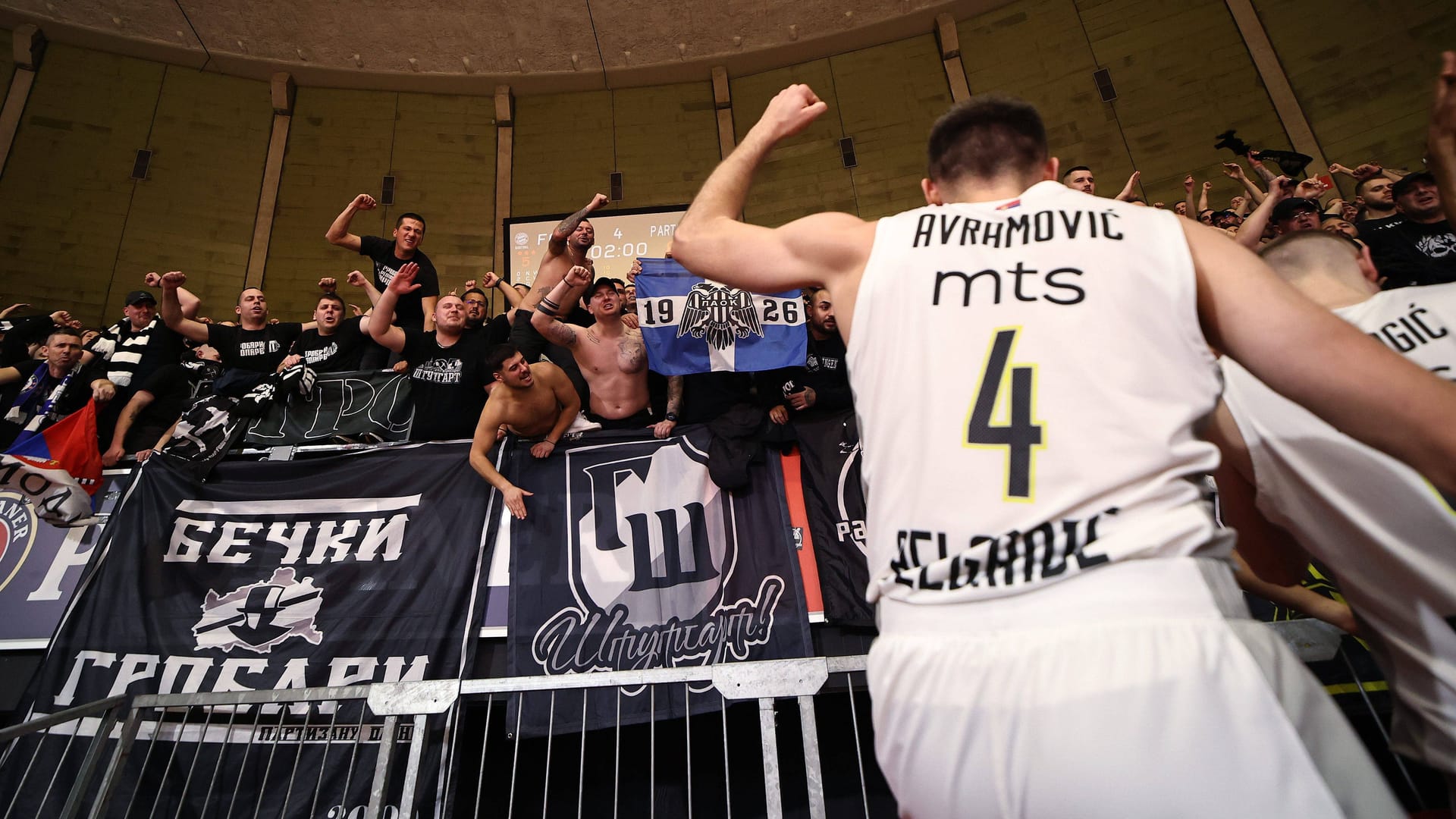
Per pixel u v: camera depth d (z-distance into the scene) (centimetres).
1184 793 69
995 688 77
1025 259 97
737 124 1212
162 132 1097
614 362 482
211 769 363
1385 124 923
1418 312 160
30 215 1011
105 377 543
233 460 456
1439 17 924
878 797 418
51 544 419
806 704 269
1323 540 143
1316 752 71
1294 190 585
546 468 431
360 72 1185
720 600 396
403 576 407
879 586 93
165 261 1047
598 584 402
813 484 420
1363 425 78
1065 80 1094
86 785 309
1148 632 75
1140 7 1083
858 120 1174
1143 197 1013
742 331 461
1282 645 78
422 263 644
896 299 101
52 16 1068
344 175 1151
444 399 480
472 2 1155
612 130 1217
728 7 1177
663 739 430
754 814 415
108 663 387
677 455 430
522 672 381
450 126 1207
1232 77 1016
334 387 484
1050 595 79
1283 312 83
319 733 368
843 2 1170
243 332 588
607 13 1177
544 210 1178
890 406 97
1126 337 88
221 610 401
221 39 1130
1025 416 87
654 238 1119
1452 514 126
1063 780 73
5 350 598
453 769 358
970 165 116
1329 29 980
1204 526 80
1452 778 126
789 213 1152
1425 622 130
